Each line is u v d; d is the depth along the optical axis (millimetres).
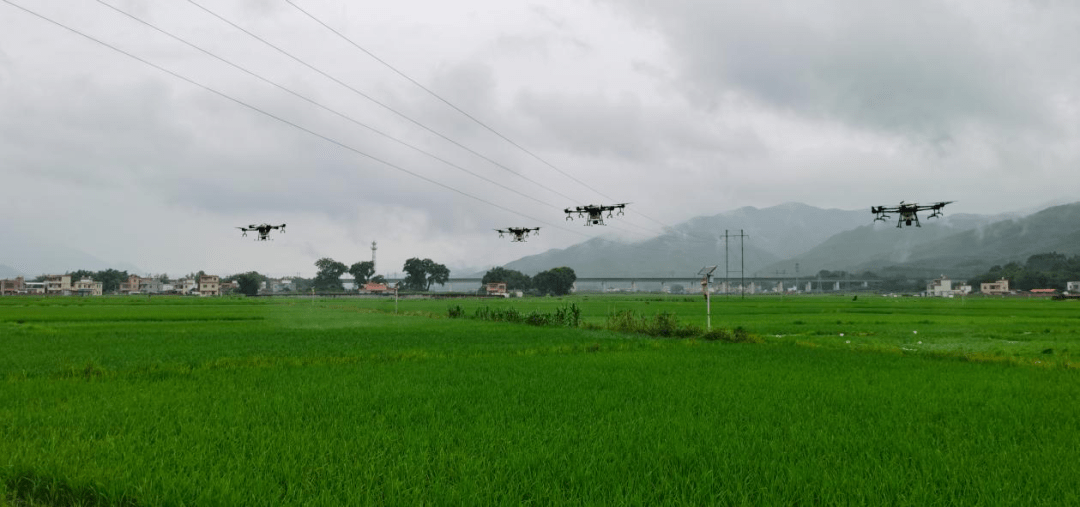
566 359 19406
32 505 5867
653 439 8219
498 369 16438
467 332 32656
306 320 47469
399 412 10164
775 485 6316
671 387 13039
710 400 11391
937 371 16188
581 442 8039
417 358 19750
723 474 6660
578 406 10758
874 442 8188
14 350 21266
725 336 29609
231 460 7012
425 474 6625
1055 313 60969
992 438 8320
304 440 8023
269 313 60938
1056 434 8656
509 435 8430
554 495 5902
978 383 13805
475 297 182000
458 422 9391
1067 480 6441
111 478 6305
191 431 8516
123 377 14930
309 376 14898
